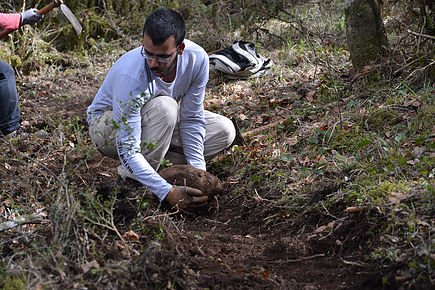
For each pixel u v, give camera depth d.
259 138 5.65
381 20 6.44
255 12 8.38
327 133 5.33
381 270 3.59
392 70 6.22
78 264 3.60
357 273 3.68
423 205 3.90
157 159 4.66
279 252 4.05
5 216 4.54
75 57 9.06
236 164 5.29
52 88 8.06
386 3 7.29
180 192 4.51
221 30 9.01
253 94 6.95
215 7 9.34
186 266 3.70
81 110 7.18
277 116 6.16
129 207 4.16
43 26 9.39
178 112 4.88
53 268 3.48
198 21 9.23
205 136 5.08
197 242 4.10
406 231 3.73
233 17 9.14
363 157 4.81
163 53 4.20
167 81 4.54
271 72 7.52
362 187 4.28
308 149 5.26
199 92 4.76
